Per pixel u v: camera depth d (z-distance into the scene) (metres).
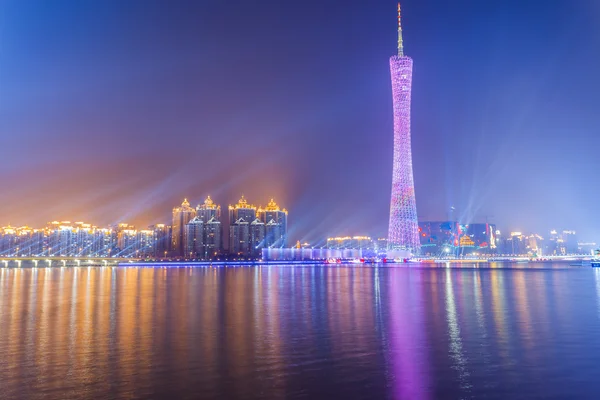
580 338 26.98
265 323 33.06
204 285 75.31
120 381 18.83
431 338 27.20
